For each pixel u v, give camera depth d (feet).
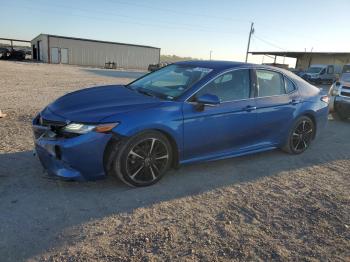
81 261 8.73
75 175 11.96
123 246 9.45
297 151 18.71
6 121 21.97
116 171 12.46
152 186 13.39
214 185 13.94
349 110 28.30
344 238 10.53
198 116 13.76
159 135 12.94
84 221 10.61
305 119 18.53
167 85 15.05
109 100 13.42
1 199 11.59
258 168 16.30
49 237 9.68
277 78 17.37
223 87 14.90
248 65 16.17
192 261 8.97
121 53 182.91
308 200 13.05
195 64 16.29
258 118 15.99
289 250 9.76
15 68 87.97
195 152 14.26
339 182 15.15
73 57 168.14
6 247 9.11
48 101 32.30
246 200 12.75
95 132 11.67
